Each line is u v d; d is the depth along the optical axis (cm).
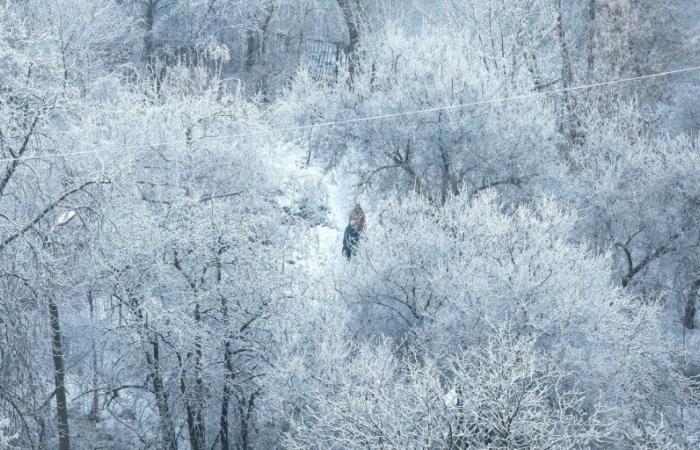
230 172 4147
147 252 3262
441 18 6819
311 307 3444
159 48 6475
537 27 5875
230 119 4303
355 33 6938
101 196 3106
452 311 3331
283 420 3278
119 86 4947
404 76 4978
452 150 4794
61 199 2959
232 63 6862
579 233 4912
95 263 3228
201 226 3362
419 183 4812
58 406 3369
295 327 3366
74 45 5116
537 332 3284
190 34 6500
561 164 5000
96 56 5700
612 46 6456
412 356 3328
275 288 3459
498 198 4822
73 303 3603
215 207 3459
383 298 3597
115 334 3388
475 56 5384
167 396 3419
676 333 4841
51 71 3012
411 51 5212
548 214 3756
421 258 3594
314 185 5166
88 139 3447
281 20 7181
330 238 5019
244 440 3422
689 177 4862
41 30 3359
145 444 3462
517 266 3384
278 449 3403
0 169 2897
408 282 3569
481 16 5766
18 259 2891
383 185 4997
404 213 3862
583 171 4997
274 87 6862
